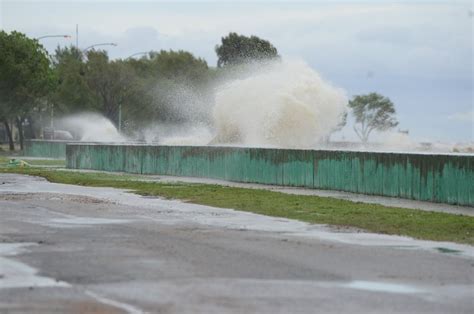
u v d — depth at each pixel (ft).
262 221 82.07
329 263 56.49
